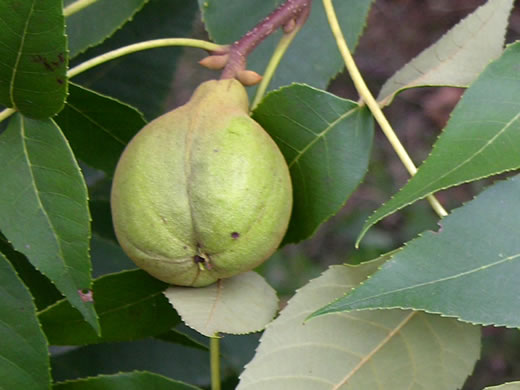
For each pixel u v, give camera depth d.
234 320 0.34
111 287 0.36
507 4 0.36
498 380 0.80
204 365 0.42
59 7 0.33
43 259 0.34
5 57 0.33
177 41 0.35
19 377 0.34
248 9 0.40
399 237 0.84
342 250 0.85
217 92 0.34
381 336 0.33
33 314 0.34
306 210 0.36
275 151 0.34
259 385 0.33
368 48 0.93
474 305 0.32
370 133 0.35
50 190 0.34
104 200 0.42
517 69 0.33
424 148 0.90
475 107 0.33
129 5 0.39
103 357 0.42
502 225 0.32
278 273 0.79
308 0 0.36
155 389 0.35
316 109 0.35
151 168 0.33
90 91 0.36
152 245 0.33
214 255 0.33
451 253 0.32
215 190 0.33
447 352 0.33
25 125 0.34
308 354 0.33
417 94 0.93
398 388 0.33
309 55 0.40
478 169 0.32
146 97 0.44
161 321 0.37
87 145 0.38
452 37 0.36
